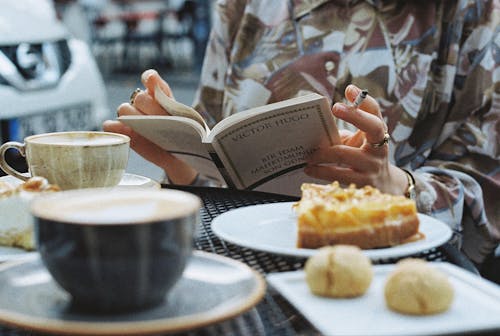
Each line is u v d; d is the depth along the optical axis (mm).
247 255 999
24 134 3861
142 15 11273
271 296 868
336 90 1856
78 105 4277
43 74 4051
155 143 1565
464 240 1650
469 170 1686
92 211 732
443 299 754
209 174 1583
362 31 1847
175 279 747
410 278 761
